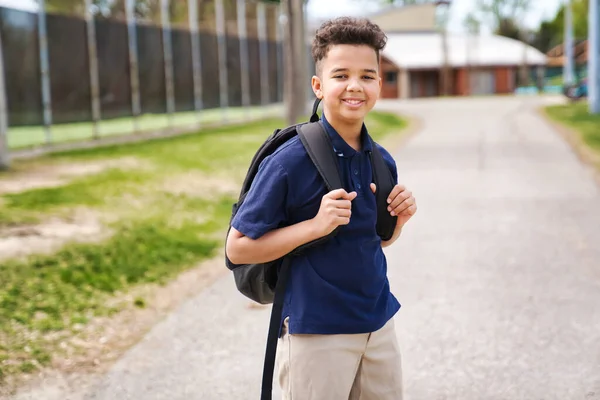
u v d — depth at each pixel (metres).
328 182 2.30
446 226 7.77
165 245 6.80
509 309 5.04
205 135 17.47
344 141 2.37
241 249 2.32
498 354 4.27
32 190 9.10
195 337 4.66
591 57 23.70
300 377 2.38
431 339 4.53
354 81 2.33
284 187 2.31
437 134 18.78
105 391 3.88
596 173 11.22
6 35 12.27
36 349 4.36
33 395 3.81
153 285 5.72
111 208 8.38
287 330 2.40
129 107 16.39
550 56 66.31
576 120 21.30
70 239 6.79
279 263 2.43
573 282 5.62
